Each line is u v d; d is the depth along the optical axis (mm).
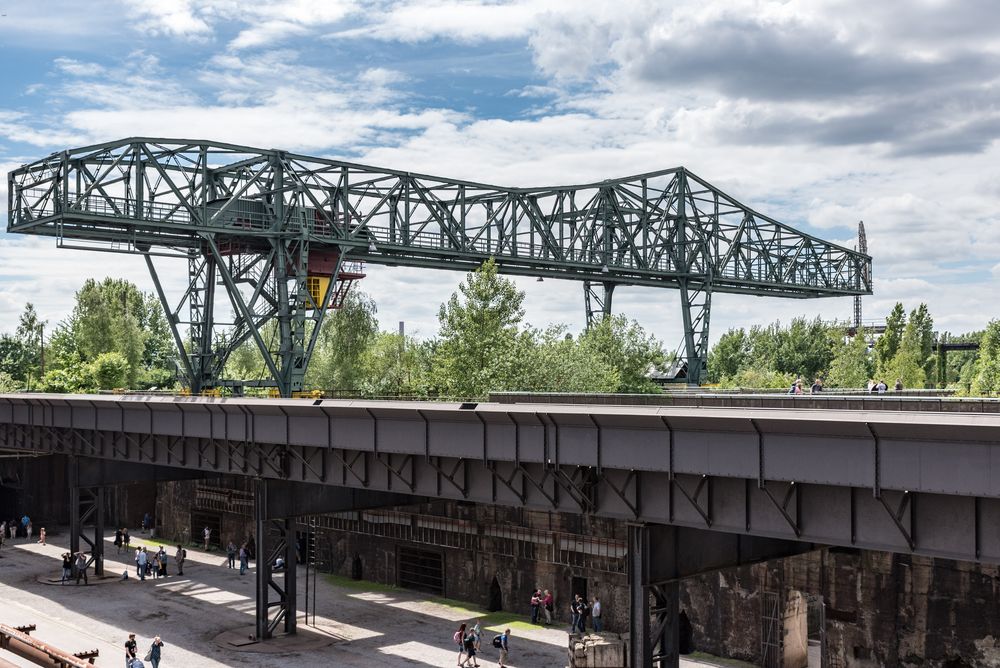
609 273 105625
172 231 74062
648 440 28812
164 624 48812
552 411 30797
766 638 41344
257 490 45625
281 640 45531
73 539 60156
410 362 106500
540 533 49531
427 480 37125
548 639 45281
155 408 50000
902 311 120625
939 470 22703
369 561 59688
